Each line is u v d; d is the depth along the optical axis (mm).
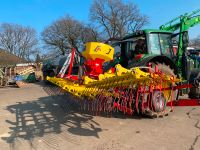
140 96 8086
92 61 8547
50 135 7289
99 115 8961
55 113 9734
